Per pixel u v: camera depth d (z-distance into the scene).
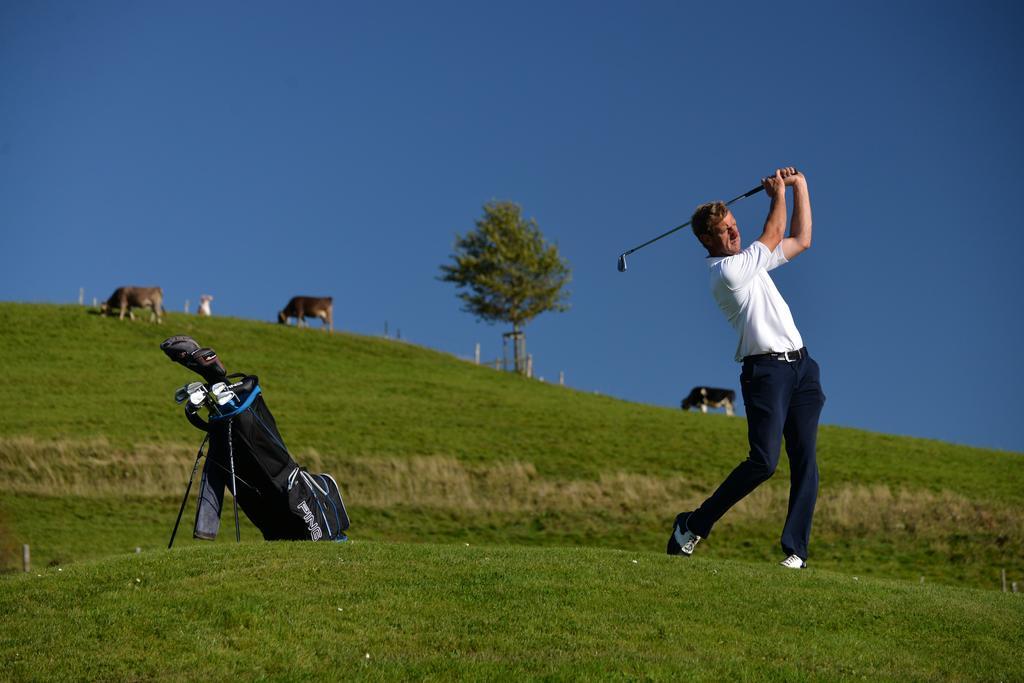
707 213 8.95
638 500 37.62
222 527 32.41
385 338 71.38
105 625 7.26
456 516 35.84
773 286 8.90
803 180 9.16
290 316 70.62
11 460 36.47
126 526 32.16
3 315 62.34
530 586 8.17
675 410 57.97
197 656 6.82
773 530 34.69
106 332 61.16
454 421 48.00
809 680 6.68
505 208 76.69
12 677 6.53
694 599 8.09
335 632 7.23
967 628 7.97
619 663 6.67
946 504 37.03
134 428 41.19
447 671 6.56
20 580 8.51
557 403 55.75
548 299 75.69
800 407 8.97
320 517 10.16
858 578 9.37
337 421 46.00
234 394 9.71
